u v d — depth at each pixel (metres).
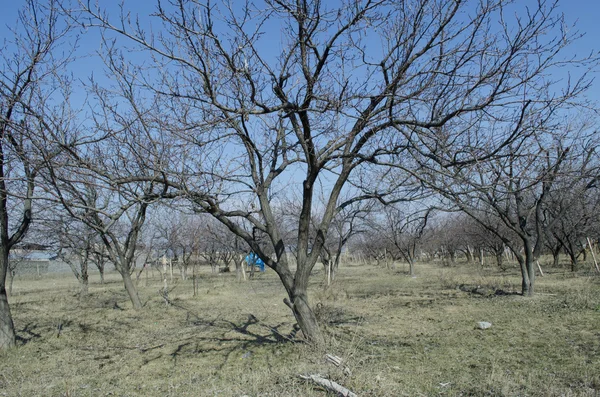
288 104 6.61
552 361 6.38
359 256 53.66
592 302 10.98
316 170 7.33
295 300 7.56
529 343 7.53
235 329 9.98
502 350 7.14
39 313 13.28
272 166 8.39
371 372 5.79
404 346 7.66
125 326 10.84
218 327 10.34
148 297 16.98
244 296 16.48
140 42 6.04
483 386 5.37
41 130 5.69
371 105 6.50
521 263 13.51
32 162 5.77
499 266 26.17
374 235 29.56
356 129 6.38
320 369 5.86
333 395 5.06
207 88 6.71
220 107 6.41
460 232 29.09
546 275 20.33
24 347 8.58
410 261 25.80
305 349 7.04
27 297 18.44
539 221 13.63
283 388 5.33
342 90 6.46
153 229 22.31
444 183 6.34
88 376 6.59
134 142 6.62
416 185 7.31
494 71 5.90
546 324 9.05
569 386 5.28
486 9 5.86
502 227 21.95
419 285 18.98
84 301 16.03
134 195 6.14
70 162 6.09
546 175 6.02
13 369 7.04
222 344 8.47
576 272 20.52
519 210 13.58
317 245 7.73
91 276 35.09
